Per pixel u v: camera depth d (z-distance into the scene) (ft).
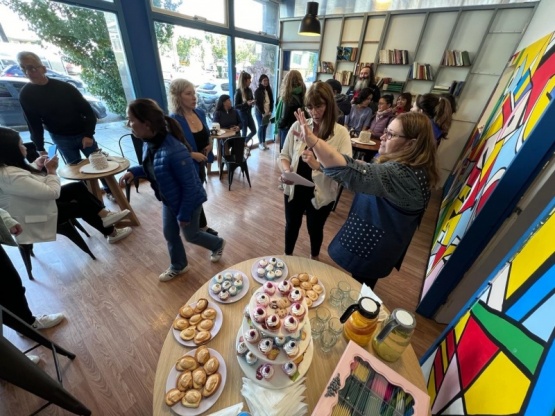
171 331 2.73
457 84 11.43
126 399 3.89
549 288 1.75
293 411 2.02
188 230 5.28
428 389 2.89
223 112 11.66
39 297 5.48
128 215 7.85
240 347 2.43
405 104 10.24
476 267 4.31
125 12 8.60
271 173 12.81
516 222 3.63
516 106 5.12
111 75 9.37
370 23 12.98
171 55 10.86
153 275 6.21
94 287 5.80
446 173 12.78
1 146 4.42
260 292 2.57
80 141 7.86
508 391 1.69
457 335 2.85
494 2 9.98
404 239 3.39
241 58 14.47
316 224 5.64
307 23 10.18
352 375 2.06
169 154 4.09
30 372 2.58
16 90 7.63
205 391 2.18
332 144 4.53
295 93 9.65
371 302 2.43
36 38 7.42
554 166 3.09
